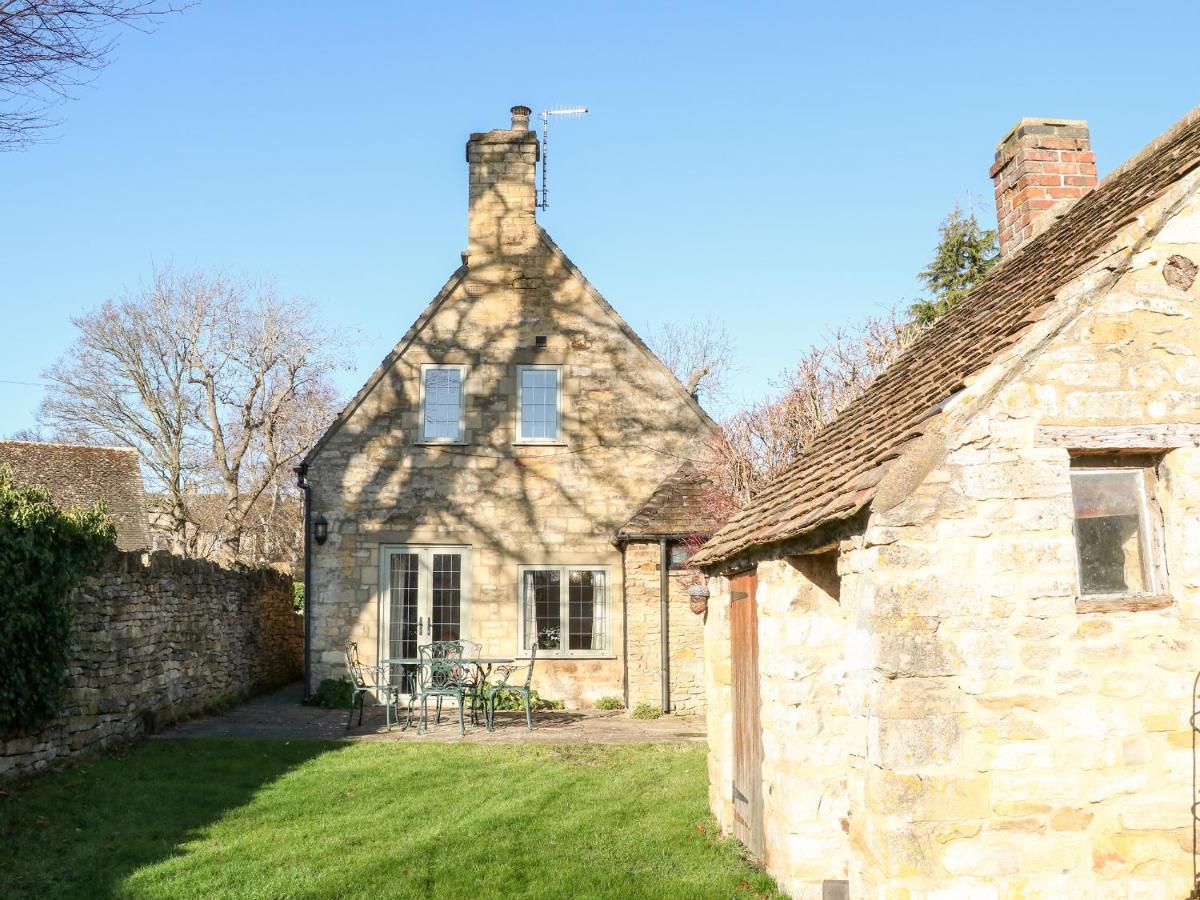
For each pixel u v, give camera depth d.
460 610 18.34
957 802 4.91
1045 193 9.91
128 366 33.16
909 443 5.21
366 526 18.36
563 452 18.73
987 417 5.18
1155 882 5.00
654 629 17.17
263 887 6.96
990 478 5.13
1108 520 5.45
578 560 18.48
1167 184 5.51
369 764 11.66
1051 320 5.25
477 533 18.48
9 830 8.22
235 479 32.91
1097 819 5.00
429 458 18.59
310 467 18.47
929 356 7.83
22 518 9.74
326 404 41.84
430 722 15.80
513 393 18.86
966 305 9.14
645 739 13.94
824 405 15.79
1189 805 5.08
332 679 17.95
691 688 16.92
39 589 9.88
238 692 18.36
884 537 5.03
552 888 6.97
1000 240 10.46
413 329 18.91
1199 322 5.40
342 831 8.49
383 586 18.23
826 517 5.51
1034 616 5.07
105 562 12.03
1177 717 5.13
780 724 6.84
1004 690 5.01
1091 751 5.04
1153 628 5.18
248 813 9.14
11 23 7.33
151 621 13.73
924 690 4.96
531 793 10.07
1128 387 5.29
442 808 9.43
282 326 33.84
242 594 18.78
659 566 17.27
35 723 9.96
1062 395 5.25
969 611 5.03
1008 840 4.93
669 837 8.33
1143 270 5.39
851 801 5.44
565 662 18.11
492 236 19.27
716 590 8.95
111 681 12.22
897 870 4.84
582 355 19.02
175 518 31.30
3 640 9.39
